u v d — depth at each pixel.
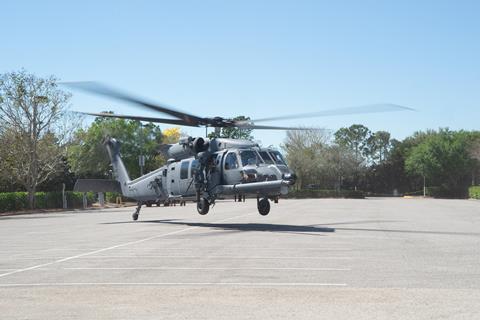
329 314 7.09
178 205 62.50
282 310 7.34
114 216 37.59
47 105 54.88
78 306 7.79
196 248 15.29
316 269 11.09
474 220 27.45
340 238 17.83
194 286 9.28
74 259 13.39
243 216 32.62
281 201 68.31
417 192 128.00
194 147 23.75
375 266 11.45
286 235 19.06
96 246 16.55
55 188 84.06
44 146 55.56
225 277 10.21
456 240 17.00
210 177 23.44
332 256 13.15
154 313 7.29
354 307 7.48
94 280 10.11
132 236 19.89
